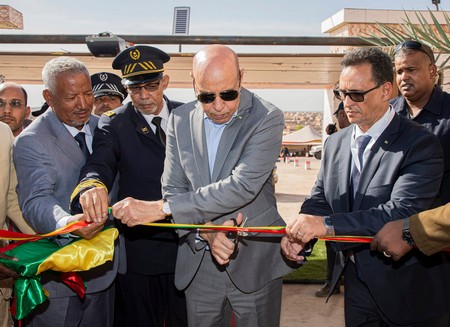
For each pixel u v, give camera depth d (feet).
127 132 10.07
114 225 9.71
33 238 7.79
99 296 9.32
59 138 8.97
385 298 8.15
